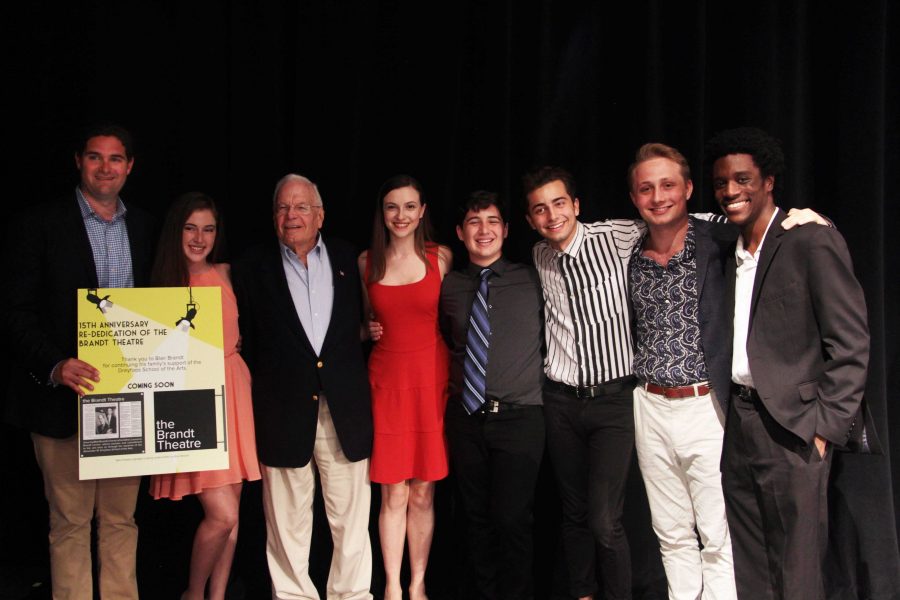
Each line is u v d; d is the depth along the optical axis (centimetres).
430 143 286
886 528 274
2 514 278
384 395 250
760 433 204
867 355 189
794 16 281
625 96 287
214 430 224
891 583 273
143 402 220
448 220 286
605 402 236
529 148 287
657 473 232
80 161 229
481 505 253
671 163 220
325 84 283
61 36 275
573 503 248
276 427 239
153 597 269
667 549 236
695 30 278
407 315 249
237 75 279
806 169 289
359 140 287
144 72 279
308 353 240
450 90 285
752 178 201
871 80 278
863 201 278
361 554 252
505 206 261
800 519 198
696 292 220
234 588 278
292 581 250
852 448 198
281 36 286
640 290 230
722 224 226
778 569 204
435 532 292
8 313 219
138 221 240
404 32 288
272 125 281
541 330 249
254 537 287
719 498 224
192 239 235
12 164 275
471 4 289
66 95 276
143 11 279
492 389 243
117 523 239
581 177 290
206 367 225
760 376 200
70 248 225
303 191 241
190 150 281
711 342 217
